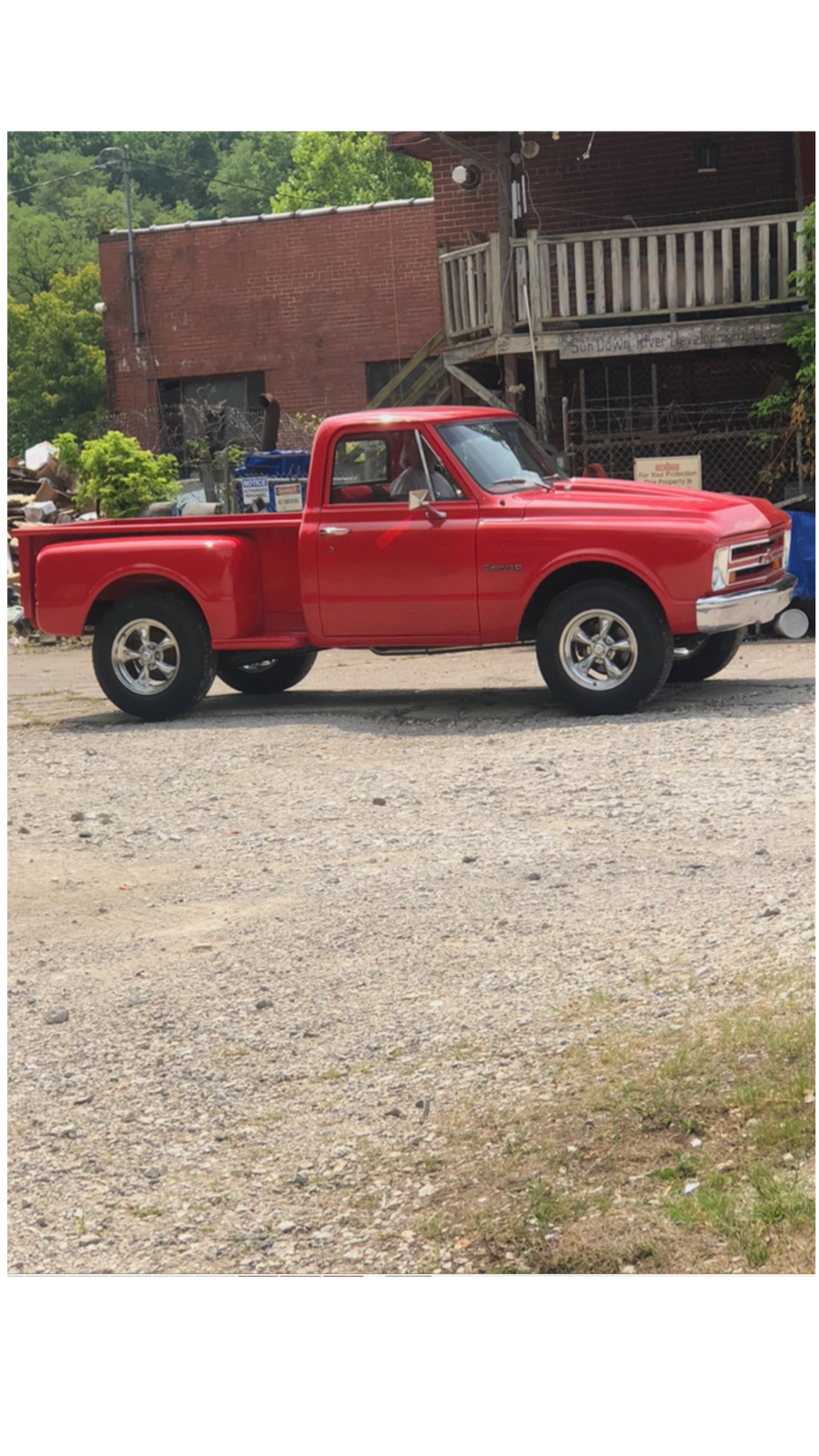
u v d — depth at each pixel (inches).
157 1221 157.9
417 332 1011.3
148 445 1044.5
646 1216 146.6
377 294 1015.6
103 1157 170.2
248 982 214.7
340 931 231.6
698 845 255.8
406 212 1006.4
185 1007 207.8
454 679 495.5
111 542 434.3
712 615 366.9
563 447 718.5
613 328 641.6
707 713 370.3
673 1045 175.8
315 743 380.8
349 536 401.1
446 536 390.0
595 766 323.3
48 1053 196.9
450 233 783.1
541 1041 183.6
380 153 1854.1
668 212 741.3
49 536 446.3
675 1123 159.3
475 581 388.5
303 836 290.0
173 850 289.1
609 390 724.0
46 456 992.9
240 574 424.2
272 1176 163.3
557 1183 153.8
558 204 754.8
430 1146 164.6
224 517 433.1
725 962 197.9
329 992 207.6
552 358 683.4
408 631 399.9
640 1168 153.8
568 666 381.4
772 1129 154.3
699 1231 143.3
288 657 483.2
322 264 1021.8
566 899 234.5
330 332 1024.2
